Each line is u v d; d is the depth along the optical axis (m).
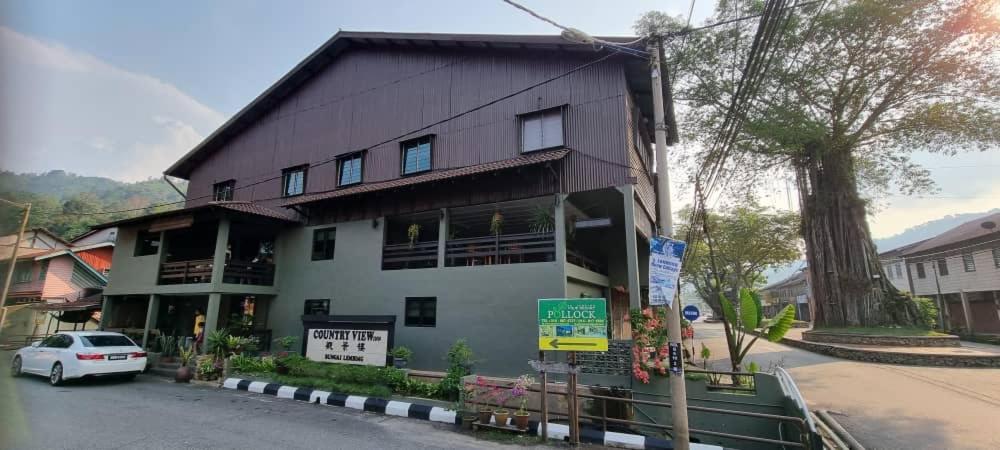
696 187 14.67
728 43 20.45
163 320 18.80
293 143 18.56
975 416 9.26
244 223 16.08
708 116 22.70
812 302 22.59
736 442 8.48
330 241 15.89
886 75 19.55
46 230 24.55
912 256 33.66
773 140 20.02
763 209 37.53
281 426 8.21
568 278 12.51
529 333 11.23
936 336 17.78
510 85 14.00
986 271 27.84
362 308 14.11
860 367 15.42
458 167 14.19
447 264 13.19
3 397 7.29
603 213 14.76
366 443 7.32
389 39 16.25
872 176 24.62
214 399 10.48
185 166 21.86
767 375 8.61
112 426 8.02
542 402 7.73
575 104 12.80
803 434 6.17
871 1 17.14
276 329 16.02
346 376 10.27
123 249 17.75
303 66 18.42
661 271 6.31
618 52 12.04
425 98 15.59
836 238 21.59
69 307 19.58
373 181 15.92
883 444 7.83
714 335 32.97
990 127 18.52
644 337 9.34
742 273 44.34
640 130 14.98
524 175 12.69
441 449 7.11
